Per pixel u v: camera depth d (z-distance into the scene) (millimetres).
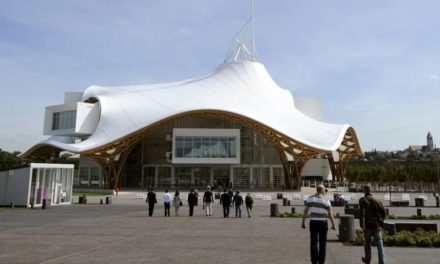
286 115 71188
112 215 25906
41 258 11523
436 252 13180
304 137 65062
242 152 72438
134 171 75562
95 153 62156
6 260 11203
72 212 27922
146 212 28562
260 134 73062
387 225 16125
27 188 32031
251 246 14070
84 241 14852
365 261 10703
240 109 65375
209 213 26625
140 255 12172
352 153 83125
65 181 37281
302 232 18000
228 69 81938
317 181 82625
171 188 70062
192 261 11336
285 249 13484
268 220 23516
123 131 62500
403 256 12438
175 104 66375
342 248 13977
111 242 14664
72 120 71312
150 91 74125
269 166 72438
